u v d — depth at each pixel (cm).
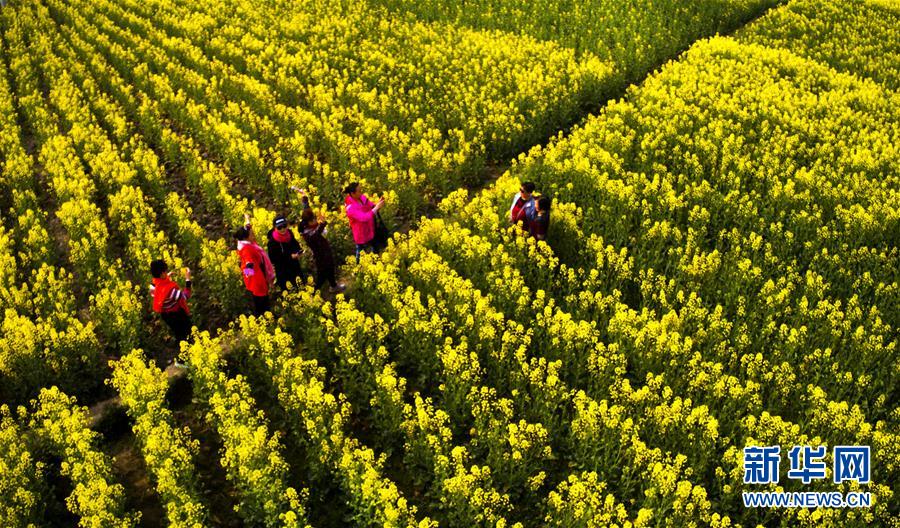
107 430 954
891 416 866
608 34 2662
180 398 1021
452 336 1074
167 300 1016
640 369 964
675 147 1583
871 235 1234
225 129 1772
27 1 3622
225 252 1316
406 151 1742
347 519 791
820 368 935
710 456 817
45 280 1244
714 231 1323
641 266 1209
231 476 821
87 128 1938
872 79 2336
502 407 870
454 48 2575
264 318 1071
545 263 1165
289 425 945
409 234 1320
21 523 768
